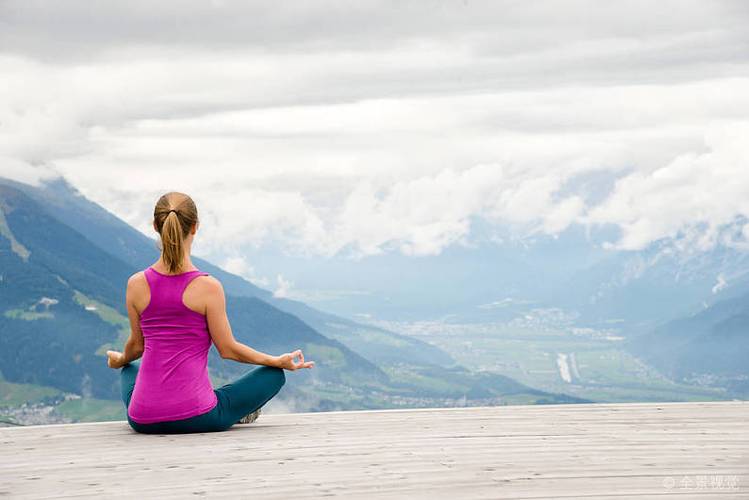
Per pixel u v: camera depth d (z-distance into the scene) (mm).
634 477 4191
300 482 4086
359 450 4844
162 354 5027
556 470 4344
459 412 6246
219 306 4984
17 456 4695
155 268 4996
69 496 3865
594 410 6332
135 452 4758
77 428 5512
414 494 3859
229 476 4215
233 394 5281
